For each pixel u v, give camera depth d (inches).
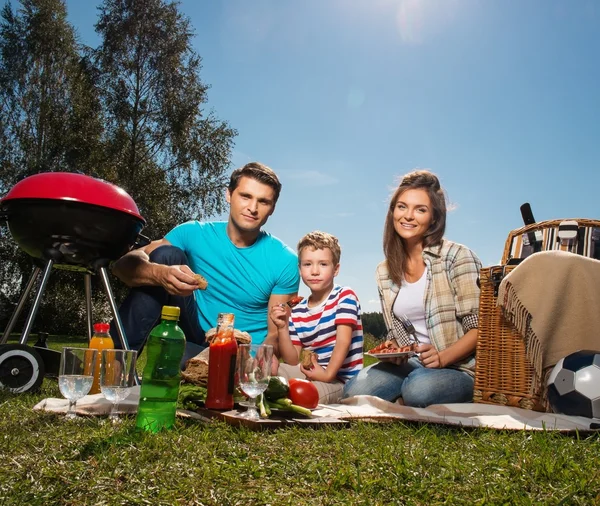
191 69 626.2
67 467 44.6
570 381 84.2
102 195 94.4
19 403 77.0
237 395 78.3
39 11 616.4
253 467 46.8
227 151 616.7
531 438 60.9
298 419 70.2
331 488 42.9
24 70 607.2
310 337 107.4
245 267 110.9
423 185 100.3
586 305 88.6
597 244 107.3
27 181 94.6
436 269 99.4
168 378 61.0
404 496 41.9
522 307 89.4
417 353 93.6
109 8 624.4
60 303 547.2
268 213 111.2
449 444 60.3
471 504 40.5
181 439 55.1
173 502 38.4
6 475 42.4
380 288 106.9
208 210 609.9
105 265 98.7
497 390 92.4
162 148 612.7
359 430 67.1
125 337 96.4
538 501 41.0
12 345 91.5
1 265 561.0
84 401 72.5
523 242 114.6
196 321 108.1
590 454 54.8
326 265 107.0
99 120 592.7
